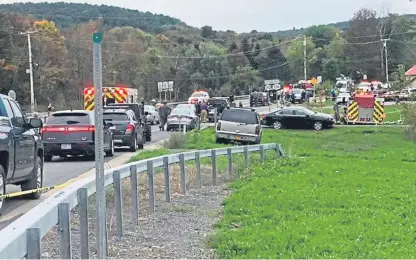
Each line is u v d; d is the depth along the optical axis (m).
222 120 36.16
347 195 16.98
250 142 35.88
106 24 131.50
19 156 14.52
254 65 140.38
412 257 9.95
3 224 12.52
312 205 15.47
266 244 11.05
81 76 83.00
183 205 15.95
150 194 14.61
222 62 123.94
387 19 137.38
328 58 140.38
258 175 22.05
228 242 11.23
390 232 11.98
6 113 14.33
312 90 90.12
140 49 104.56
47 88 76.75
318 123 53.06
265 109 75.06
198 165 19.22
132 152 30.83
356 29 138.75
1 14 73.75
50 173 21.75
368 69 136.50
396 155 32.97
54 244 10.77
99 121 8.03
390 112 65.06
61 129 25.56
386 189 18.48
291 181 20.12
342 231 12.08
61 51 81.25
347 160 28.92
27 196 15.88
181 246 11.30
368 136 47.34
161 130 50.78
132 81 99.81
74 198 9.09
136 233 12.33
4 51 72.00
